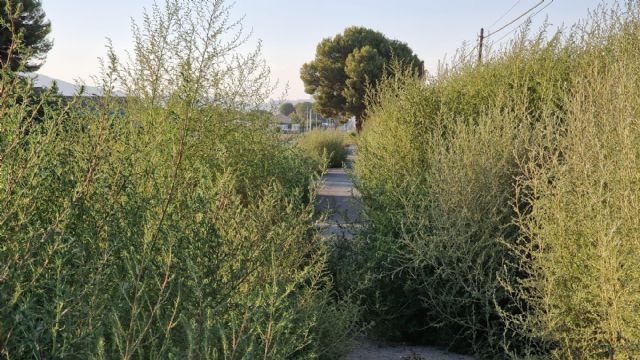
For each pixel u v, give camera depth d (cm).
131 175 320
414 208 572
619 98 478
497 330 495
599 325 388
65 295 230
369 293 548
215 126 620
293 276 379
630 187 398
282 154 753
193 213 317
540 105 768
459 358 506
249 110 747
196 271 279
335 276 583
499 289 502
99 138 309
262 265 344
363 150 880
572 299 416
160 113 542
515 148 570
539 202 453
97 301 246
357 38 5091
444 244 530
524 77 828
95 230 294
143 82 599
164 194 333
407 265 522
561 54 840
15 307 241
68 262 267
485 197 534
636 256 367
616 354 376
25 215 269
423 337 545
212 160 596
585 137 462
